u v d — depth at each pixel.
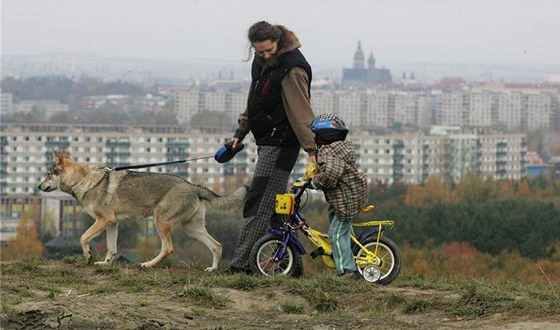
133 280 22.94
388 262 23.20
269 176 24.31
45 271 24.70
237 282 21.98
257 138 24.55
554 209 96.62
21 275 24.16
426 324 18.83
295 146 24.45
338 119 22.77
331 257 23.45
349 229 22.81
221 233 64.94
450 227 90.75
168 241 26.86
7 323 18.34
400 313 20.16
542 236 89.25
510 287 22.61
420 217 94.44
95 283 23.50
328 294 21.14
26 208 134.12
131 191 27.06
